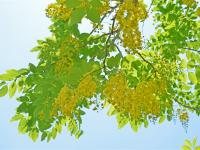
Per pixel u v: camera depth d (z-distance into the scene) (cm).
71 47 545
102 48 558
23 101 574
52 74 559
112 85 440
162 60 617
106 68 512
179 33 682
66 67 509
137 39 430
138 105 446
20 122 588
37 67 574
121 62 537
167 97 627
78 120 602
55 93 489
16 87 579
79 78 439
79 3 397
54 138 621
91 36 601
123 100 438
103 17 481
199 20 690
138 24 433
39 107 489
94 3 396
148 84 464
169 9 687
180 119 569
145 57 641
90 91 441
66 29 560
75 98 443
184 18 693
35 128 594
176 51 675
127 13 433
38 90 492
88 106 604
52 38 620
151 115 457
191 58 676
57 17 551
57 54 590
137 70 595
